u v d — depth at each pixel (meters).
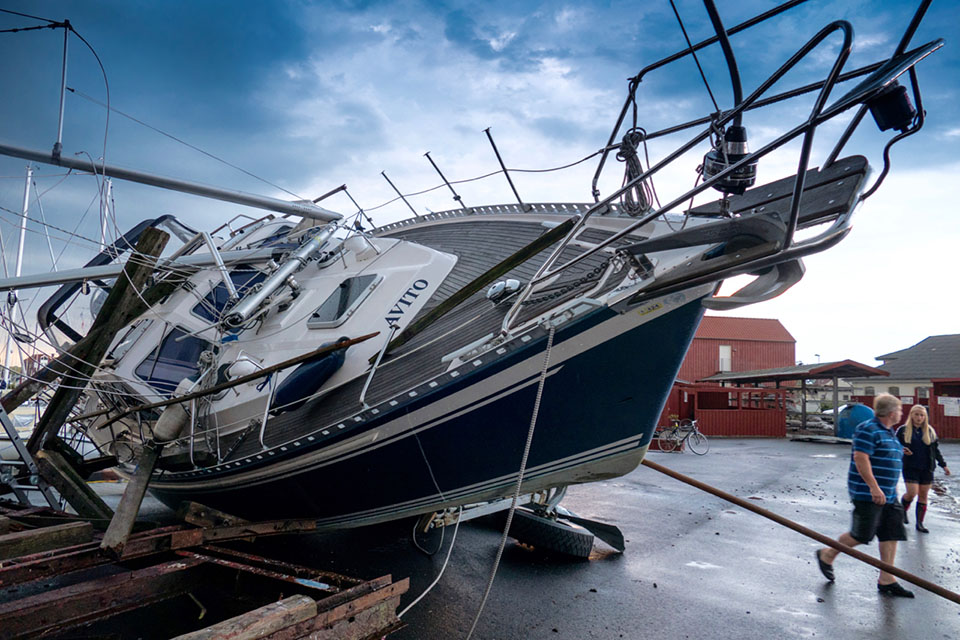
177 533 3.75
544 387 3.50
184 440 4.71
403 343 4.19
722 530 6.63
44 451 5.27
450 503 4.22
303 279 5.81
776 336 36.56
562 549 5.22
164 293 5.07
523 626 3.76
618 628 3.75
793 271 2.94
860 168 2.77
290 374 4.47
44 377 5.33
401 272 5.14
